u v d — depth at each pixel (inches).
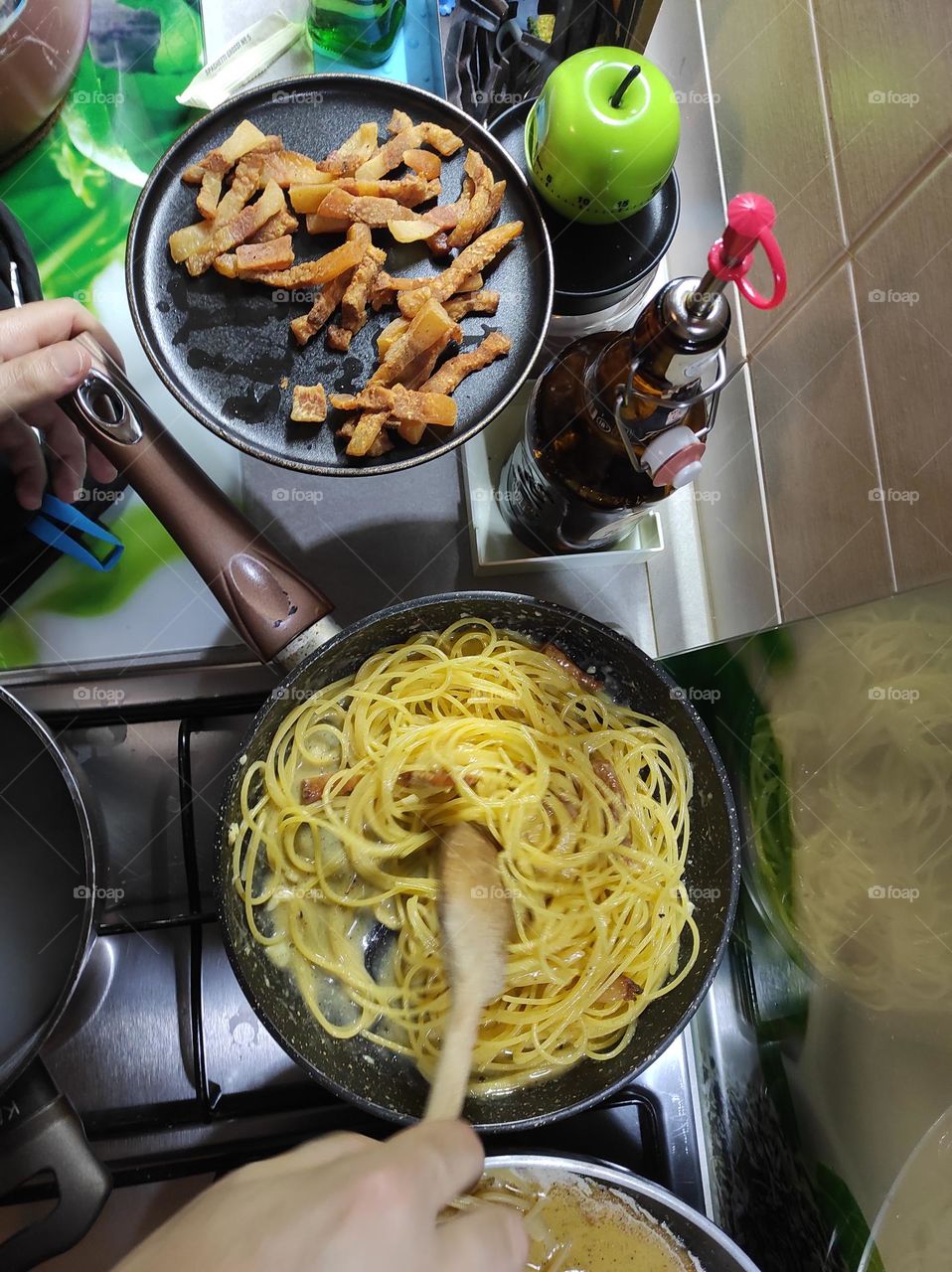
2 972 27.6
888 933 20.8
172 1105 28.5
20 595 31.5
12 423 26.4
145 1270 13.9
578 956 28.9
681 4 33.1
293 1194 14.7
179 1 34.0
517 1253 16.3
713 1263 26.0
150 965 29.8
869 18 22.5
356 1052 27.4
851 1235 21.1
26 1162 23.4
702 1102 30.2
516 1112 26.0
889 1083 20.5
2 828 27.8
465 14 32.4
